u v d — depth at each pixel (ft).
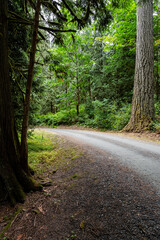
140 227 4.74
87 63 50.70
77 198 7.25
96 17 11.82
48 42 13.10
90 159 12.83
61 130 41.37
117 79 42.42
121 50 38.58
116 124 31.32
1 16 7.09
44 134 32.45
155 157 11.94
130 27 33.81
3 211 6.82
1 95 7.61
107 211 5.81
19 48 13.67
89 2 10.52
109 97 44.27
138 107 25.16
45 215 6.33
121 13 32.94
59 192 8.31
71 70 45.34
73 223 5.49
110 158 12.49
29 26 11.76
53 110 79.25
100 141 20.80
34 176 11.18
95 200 6.74
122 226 4.89
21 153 9.11
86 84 55.88
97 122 38.19
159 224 4.75
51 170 12.59
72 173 10.77
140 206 5.82
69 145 20.08
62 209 6.57
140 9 24.95
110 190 7.37
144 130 23.44
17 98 14.38
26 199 7.77
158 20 32.91
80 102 58.49
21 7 11.44
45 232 5.28
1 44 7.27
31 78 8.95
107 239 4.44
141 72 24.73
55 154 17.16
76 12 11.80
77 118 50.08
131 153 13.56
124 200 6.37
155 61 38.04
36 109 20.57
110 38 34.12
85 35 44.47
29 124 19.48
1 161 7.73
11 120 8.33
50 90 56.65
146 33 24.34
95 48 53.21
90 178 9.16
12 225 5.84
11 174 8.00
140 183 7.72
